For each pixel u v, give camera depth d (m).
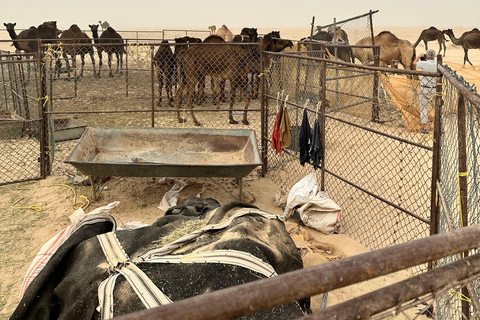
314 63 10.19
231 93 9.69
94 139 6.50
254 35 12.79
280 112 6.16
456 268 1.30
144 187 6.46
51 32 15.55
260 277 2.81
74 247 3.39
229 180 6.79
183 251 3.15
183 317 0.97
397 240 4.95
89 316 2.72
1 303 3.87
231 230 3.29
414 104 8.34
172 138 6.68
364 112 9.99
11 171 7.04
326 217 5.20
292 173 7.14
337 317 1.12
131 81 15.48
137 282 2.75
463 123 2.81
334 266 1.13
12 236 5.01
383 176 6.45
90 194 6.21
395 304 1.20
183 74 9.39
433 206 3.96
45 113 6.61
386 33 13.45
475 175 2.67
